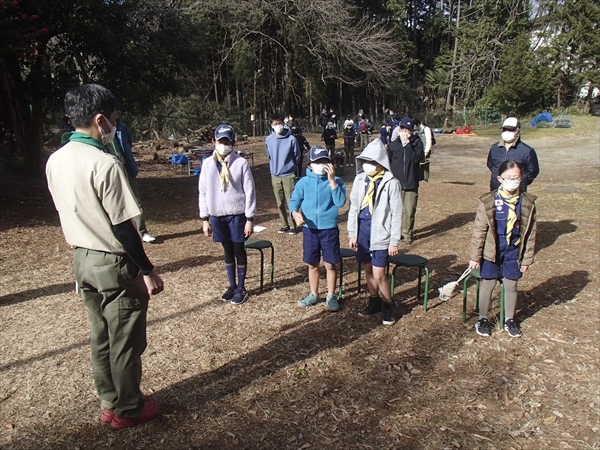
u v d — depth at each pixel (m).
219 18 29.95
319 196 4.61
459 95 48.34
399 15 45.78
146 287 2.86
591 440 3.01
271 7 30.19
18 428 3.07
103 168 2.53
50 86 10.71
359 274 5.29
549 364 3.88
